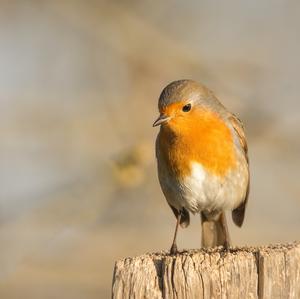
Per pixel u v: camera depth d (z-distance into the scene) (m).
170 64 15.87
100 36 16.03
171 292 7.49
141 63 15.87
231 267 7.51
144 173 14.42
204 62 15.92
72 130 15.31
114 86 15.88
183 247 14.34
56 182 15.01
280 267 7.54
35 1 16.77
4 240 14.12
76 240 14.20
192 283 7.46
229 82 15.89
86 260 13.98
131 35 16.05
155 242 14.25
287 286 7.53
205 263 7.54
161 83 15.77
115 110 15.45
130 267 7.63
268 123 15.53
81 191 14.66
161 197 14.59
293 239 14.01
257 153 15.30
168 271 7.52
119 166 14.41
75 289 13.70
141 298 7.55
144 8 16.56
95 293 13.56
